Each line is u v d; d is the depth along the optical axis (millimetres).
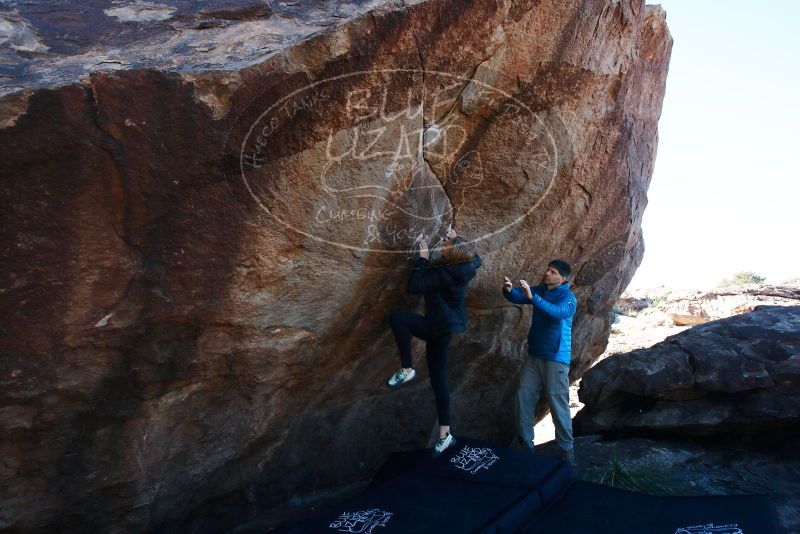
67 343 2369
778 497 4070
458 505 3035
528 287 3887
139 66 2240
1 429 2391
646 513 3055
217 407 3107
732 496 3082
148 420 2826
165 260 2449
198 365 2809
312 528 2846
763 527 2773
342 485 4141
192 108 2279
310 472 3947
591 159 3816
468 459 3541
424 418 4430
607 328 6020
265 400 3322
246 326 2846
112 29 2559
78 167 2141
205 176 2393
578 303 5125
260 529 3631
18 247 2127
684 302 12445
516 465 3471
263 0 2775
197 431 3096
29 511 2633
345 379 3787
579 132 3576
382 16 2494
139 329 2525
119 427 2740
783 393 4672
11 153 2006
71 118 2080
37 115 2020
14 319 2215
